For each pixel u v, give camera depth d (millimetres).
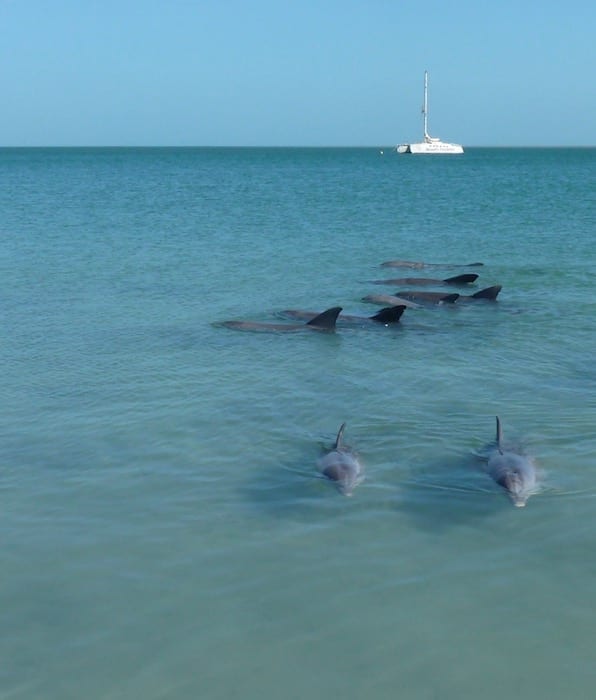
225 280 25578
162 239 35781
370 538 8867
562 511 9461
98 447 11406
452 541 8805
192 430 12055
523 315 20406
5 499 9789
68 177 98125
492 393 13797
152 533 8984
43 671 6758
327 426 12203
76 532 9000
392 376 14875
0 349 16828
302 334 18312
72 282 24984
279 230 39219
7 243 34312
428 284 24828
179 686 6578
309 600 7711
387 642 7094
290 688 6547
